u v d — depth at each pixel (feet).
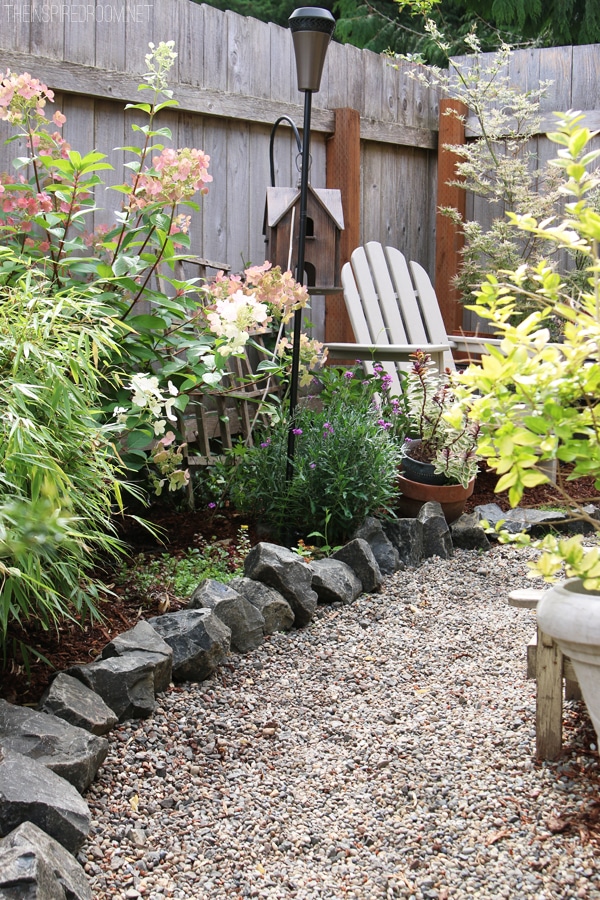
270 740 7.25
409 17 31.22
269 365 11.53
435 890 5.38
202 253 14.14
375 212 17.72
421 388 13.78
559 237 5.11
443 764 6.75
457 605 10.25
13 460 6.64
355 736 7.28
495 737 7.05
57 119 10.44
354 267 15.46
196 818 6.17
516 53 18.34
